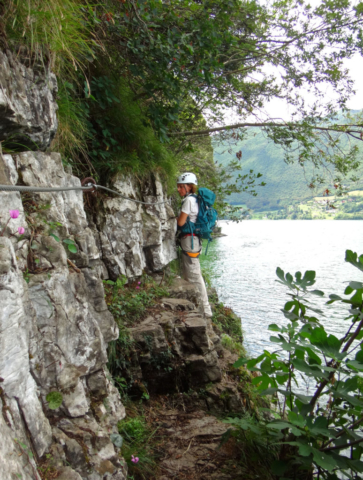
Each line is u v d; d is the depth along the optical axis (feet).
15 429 4.67
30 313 5.72
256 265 79.61
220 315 25.17
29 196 7.08
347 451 13.03
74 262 7.72
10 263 5.02
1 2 6.66
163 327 12.25
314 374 6.90
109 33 13.08
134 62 14.15
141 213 16.03
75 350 6.56
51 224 6.96
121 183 14.66
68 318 6.47
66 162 10.30
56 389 6.06
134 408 10.71
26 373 5.11
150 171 16.81
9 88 6.72
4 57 6.65
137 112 16.30
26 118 7.19
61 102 10.55
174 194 21.44
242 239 168.76
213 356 12.23
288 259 97.81
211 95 22.94
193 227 17.16
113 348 10.77
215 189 25.57
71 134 10.78
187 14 13.67
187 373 11.93
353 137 22.99
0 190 5.34
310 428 6.58
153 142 17.65
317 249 127.95
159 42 12.40
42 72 7.75
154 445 9.50
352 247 134.51
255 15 21.20
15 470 4.02
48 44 7.81
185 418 10.95
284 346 7.10
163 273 16.65
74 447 5.70
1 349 4.64
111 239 13.92
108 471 5.96
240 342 25.55
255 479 8.30
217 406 11.66
